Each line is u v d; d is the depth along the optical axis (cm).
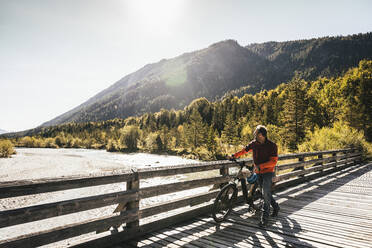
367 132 3322
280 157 765
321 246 373
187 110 12562
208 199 532
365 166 1438
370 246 372
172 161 5066
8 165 4012
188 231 427
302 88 3975
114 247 360
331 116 4356
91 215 1232
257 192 654
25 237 282
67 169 3556
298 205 604
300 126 3822
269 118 6719
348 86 3841
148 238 395
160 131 9362
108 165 4184
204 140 6775
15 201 1558
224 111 9988
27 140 14338
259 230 436
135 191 392
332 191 764
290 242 387
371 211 555
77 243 331
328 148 1862
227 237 403
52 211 303
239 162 507
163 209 437
